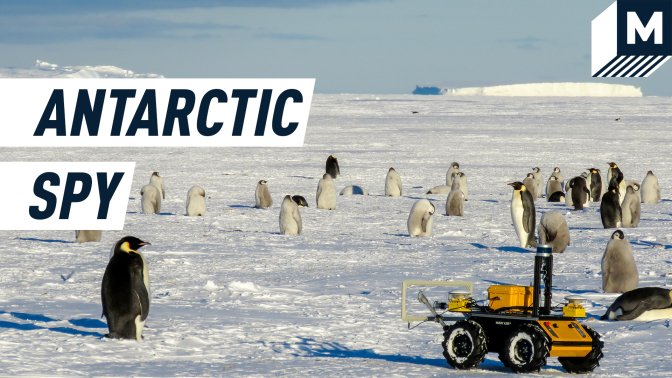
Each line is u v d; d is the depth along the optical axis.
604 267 67.50
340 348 48.19
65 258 88.44
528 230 101.12
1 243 101.69
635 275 67.31
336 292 68.56
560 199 167.25
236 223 125.19
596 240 106.19
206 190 173.25
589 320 56.81
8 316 56.34
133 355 44.81
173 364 42.94
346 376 40.59
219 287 69.88
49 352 44.84
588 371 41.69
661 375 41.00
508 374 41.25
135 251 48.50
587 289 69.38
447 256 90.56
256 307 61.69
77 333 50.38
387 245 100.31
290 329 53.19
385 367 42.81
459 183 159.00
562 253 93.88
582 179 148.25
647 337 51.00
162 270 79.56
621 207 120.25
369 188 184.62
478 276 75.94
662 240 104.12
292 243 101.81
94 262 85.38
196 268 81.06
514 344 41.12
